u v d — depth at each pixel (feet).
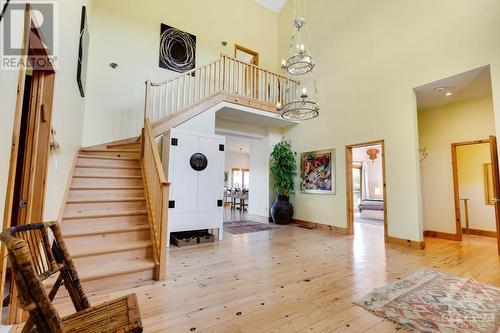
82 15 12.82
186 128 16.76
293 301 7.80
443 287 8.94
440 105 18.08
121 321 4.06
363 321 6.72
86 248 9.51
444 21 13.76
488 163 18.63
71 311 7.00
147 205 11.87
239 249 13.75
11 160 4.73
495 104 11.77
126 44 19.16
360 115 18.10
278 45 27.96
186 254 12.68
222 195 15.93
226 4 24.43
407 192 15.10
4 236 3.08
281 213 22.21
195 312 7.09
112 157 14.21
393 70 16.15
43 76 7.72
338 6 20.17
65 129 10.27
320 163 21.01
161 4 20.81
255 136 24.44
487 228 18.38
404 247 14.66
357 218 27.22
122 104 18.74
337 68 19.99
